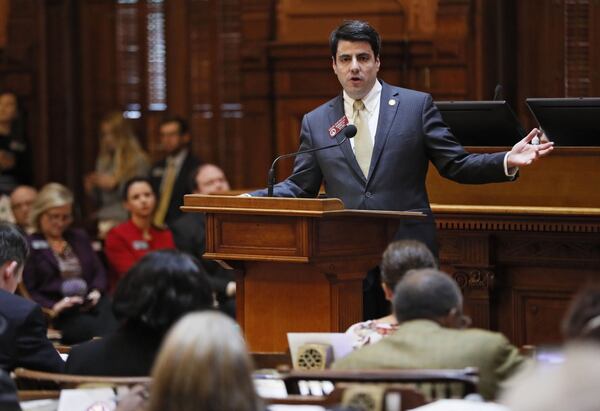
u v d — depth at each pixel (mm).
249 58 30344
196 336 7715
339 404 9320
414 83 28656
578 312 8156
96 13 32281
